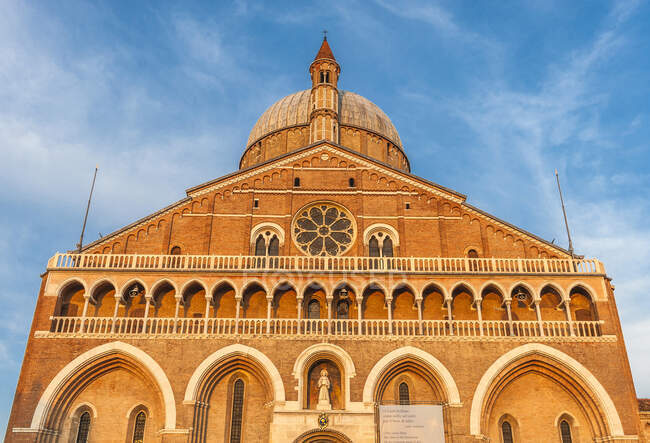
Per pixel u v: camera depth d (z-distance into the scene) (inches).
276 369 1471.5
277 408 1429.6
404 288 1610.5
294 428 1411.2
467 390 1460.4
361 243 1724.9
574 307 1622.8
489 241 1727.4
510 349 1505.9
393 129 2561.5
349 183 1823.3
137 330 1509.6
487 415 1462.8
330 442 1417.3
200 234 1726.1
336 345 1499.8
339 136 2192.4
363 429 1412.4
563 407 1524.4
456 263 1679.4
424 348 1504.7
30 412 1408.7
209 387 1486.2
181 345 1493.6
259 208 1775.3
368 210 1780.3
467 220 1758.1
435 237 1738.4
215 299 1609.3
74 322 1547.7
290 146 2361.0
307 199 1796.3
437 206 1780.3
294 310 1616.6
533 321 1545.3
